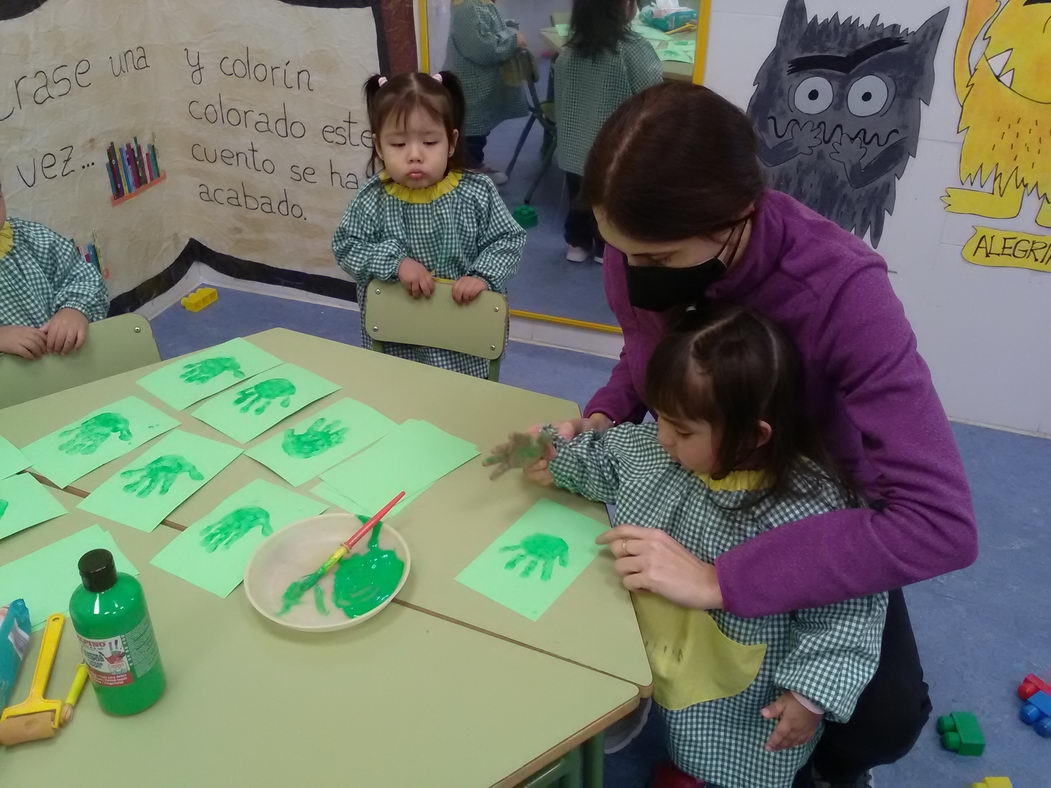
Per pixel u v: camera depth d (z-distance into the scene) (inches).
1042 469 94.8
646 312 47.1
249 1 103.0
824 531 38.3
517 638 37.5
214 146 116.0
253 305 124.6
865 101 86.1
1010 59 80.1
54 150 96.8
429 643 37.1
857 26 83.0
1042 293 91.2
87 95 100.1
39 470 47.6
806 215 40.1
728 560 39.1
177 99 113.7
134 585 32.3
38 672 34.4
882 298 37.5
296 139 111.2
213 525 43.6
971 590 78.6
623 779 60.6
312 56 104.1
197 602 38.9
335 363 59.2
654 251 36.5
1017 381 97.4
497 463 46.0
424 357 78.5
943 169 87.4
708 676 42.2
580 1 91.9
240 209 120.3
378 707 34.1
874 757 49.5
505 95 101.9
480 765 31.9
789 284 39.6
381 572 40.6
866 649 40.4
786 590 38.1
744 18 86.1
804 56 86.0
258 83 108.7
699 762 46.0
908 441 36.9
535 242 112.9
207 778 31.3
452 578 40.8
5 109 88.7
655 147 33.6
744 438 39.9
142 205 114.4
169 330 117.1
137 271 116.0
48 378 58.8
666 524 44.3
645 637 40.7
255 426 51.6
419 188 75.2
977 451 97.3
